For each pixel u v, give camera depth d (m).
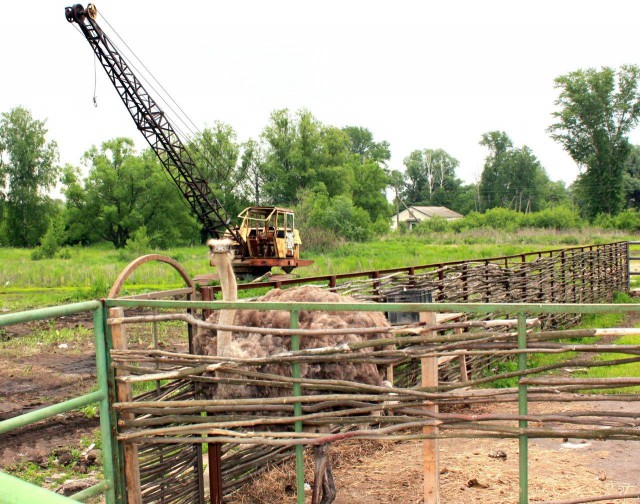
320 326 4.07
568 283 13.91
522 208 90.69
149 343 10.39
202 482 4.70
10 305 18.62
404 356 3.54
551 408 6.80
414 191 111.31
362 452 6.00
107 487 3.92
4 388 8.43
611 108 63.41
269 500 4.96
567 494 4.69
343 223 48.88
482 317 9.43
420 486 5.05
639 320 13.20
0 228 58.44
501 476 5.09
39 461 5.89
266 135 59.59
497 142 93.44
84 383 8.73
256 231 25.58
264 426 3.96
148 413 3.93
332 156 60.56
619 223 57.06
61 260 39.34
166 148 25.73
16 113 58.91
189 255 43.78
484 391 3.46
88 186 56.50
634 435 3.14
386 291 7.62
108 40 23.53
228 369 3.78
